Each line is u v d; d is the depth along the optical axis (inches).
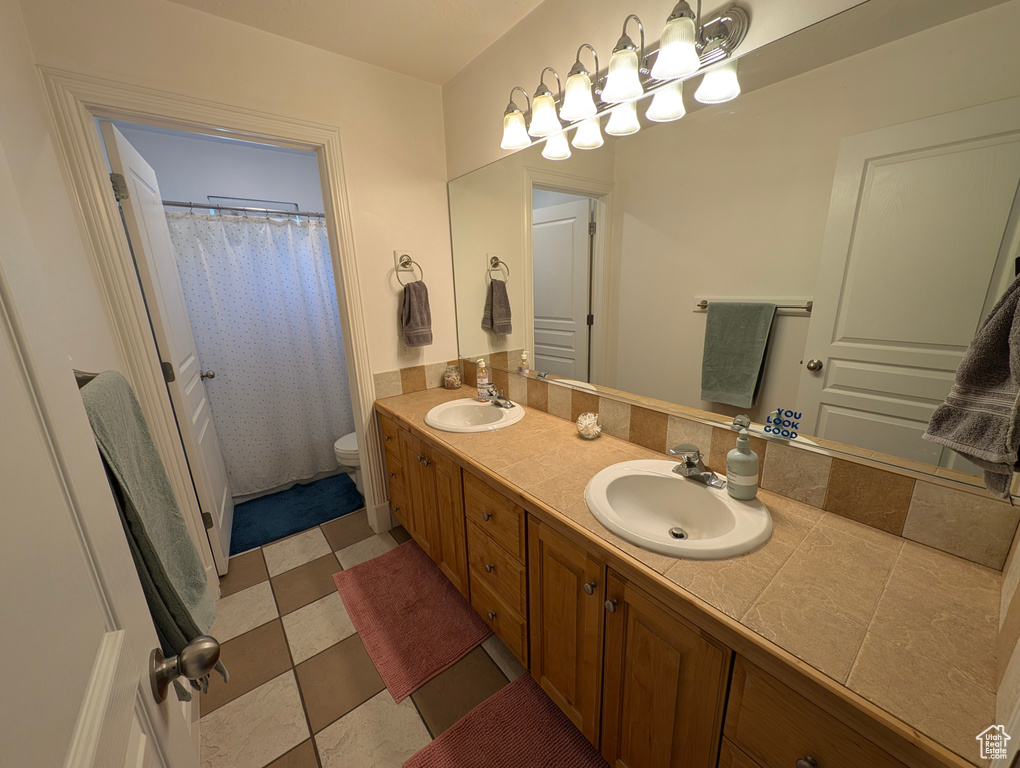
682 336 52.1
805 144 38.8
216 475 85.4
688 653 32.3
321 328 111.2
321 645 63.0
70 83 50.7
